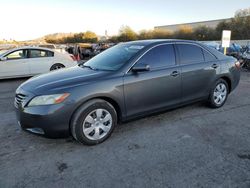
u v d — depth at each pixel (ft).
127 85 12.01
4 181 8.86
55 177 9.09
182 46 14.64
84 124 11.06
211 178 8.84
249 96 20.49
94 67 13.35
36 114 10.36
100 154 10.72
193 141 11.82
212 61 15.85
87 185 8.58
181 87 14.24
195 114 15.65
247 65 37.83
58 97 10.42
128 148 11.23
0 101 20.16
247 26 163.32
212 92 16.12
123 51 13.79
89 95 10.93
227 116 15.29
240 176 8.93
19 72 31.04
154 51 13.30
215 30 182.29
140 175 9.10
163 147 11.25
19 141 12.16
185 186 8.43
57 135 10.72
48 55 32.68
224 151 10.78
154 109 13.35
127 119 12.53
